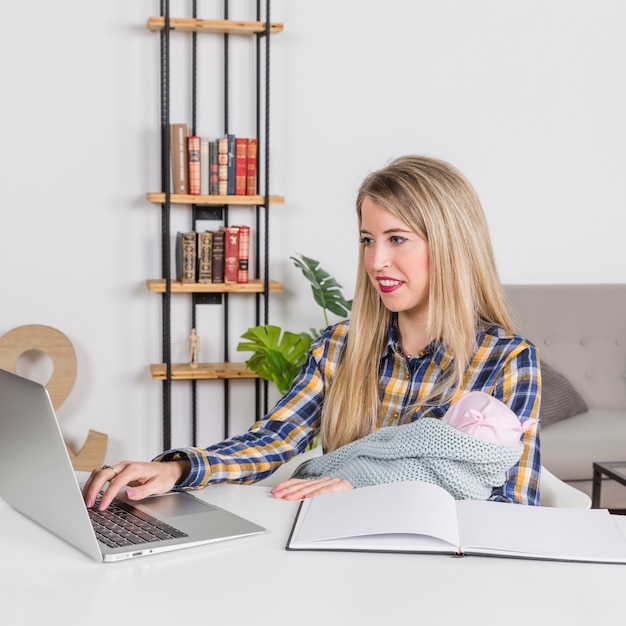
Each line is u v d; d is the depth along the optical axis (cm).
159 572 114
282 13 370
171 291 351
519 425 145
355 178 382
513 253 400
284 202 373
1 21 347
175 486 148
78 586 109
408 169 161
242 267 357
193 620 100
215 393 381
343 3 374
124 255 366
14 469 132
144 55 359
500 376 160
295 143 376
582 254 405
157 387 375
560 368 378
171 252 370
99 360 369
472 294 163
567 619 101
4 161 353
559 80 395
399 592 108
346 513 130
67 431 369
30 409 119
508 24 388
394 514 127
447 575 113
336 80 377
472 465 143
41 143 355
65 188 359
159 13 356
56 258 361
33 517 133
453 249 160
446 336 162
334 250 384
